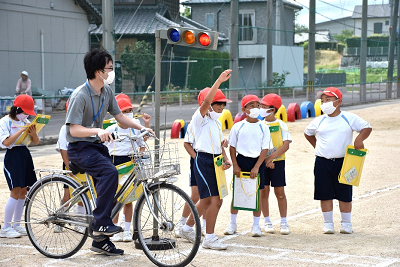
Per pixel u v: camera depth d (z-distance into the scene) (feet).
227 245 20.98
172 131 58.03
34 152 49.85
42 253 19.83
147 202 18.42
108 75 18.47
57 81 89.86
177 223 22.16
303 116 82.94
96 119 19.01
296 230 23.63
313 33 104.42
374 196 30.14
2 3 80.07
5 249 20.77
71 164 19.12
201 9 151.74
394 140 55.67
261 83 129.29
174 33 22.18
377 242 21.24
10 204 22.59
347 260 18.63
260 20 146.51
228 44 141.90
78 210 19.48
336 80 171.53
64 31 91.15
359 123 23.15
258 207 22.06
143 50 102.73
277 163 23.18
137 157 18.66
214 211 20.34
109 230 18.31
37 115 22.41
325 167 23.07
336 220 25.43
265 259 18.93
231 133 22.66
